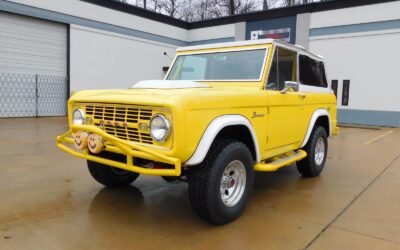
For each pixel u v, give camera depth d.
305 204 4.34
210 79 4.75
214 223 3.57
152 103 3.13
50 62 14.52
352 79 15.41
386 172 6.12
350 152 8.17
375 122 14.91
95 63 16.08
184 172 3.55
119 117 3.47
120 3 16.86
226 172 3.62
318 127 5.78
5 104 13.31
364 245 3.23
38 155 6.80
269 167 4.06
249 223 3.71
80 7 15.23
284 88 4.58
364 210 4.15
